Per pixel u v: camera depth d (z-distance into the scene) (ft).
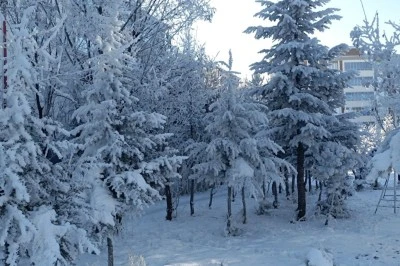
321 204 64.03
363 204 76.13
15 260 23.50
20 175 24.44
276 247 46.62
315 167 61.46
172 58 64.69
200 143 60.08
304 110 63.46
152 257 43.60
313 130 60.03
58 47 49.26
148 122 36.60
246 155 58.03
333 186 60.44
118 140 33.96
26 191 22.57
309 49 62.28
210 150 55.06
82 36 51.29
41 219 23.67
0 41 25.72
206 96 68.44
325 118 63.16
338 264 37.19
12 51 25.00
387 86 67.92
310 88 65.51
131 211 35.65
